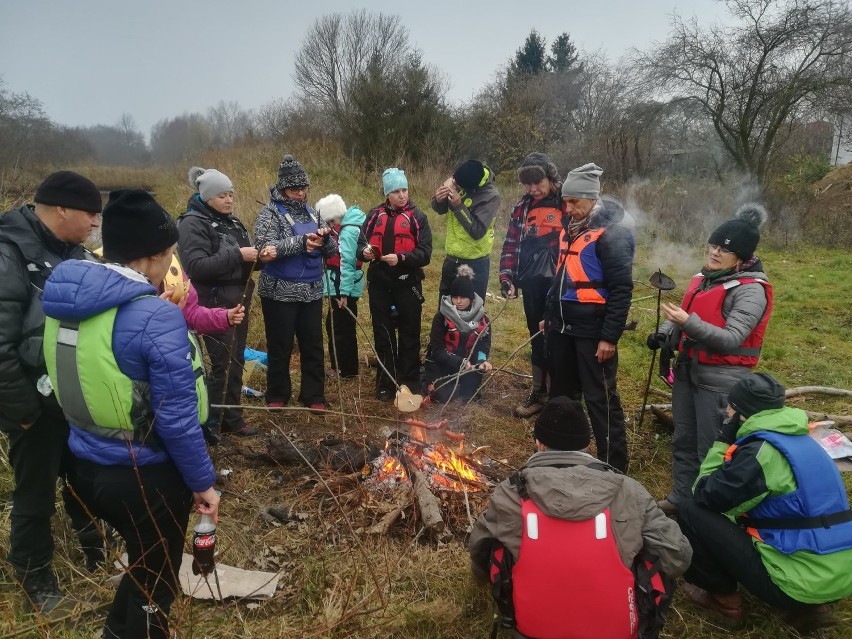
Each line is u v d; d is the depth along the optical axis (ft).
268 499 11.91
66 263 6.64
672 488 13.20
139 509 6.89
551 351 13.20
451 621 8.94
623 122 60.13
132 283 6.55
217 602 9.14
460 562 10.19
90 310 6.35
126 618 7.33
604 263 12.12
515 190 55.62
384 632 8.76
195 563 7.24
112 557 9.71
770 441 8.66
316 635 8.47
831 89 51.03
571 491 7.10
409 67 61.16
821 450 8.77
